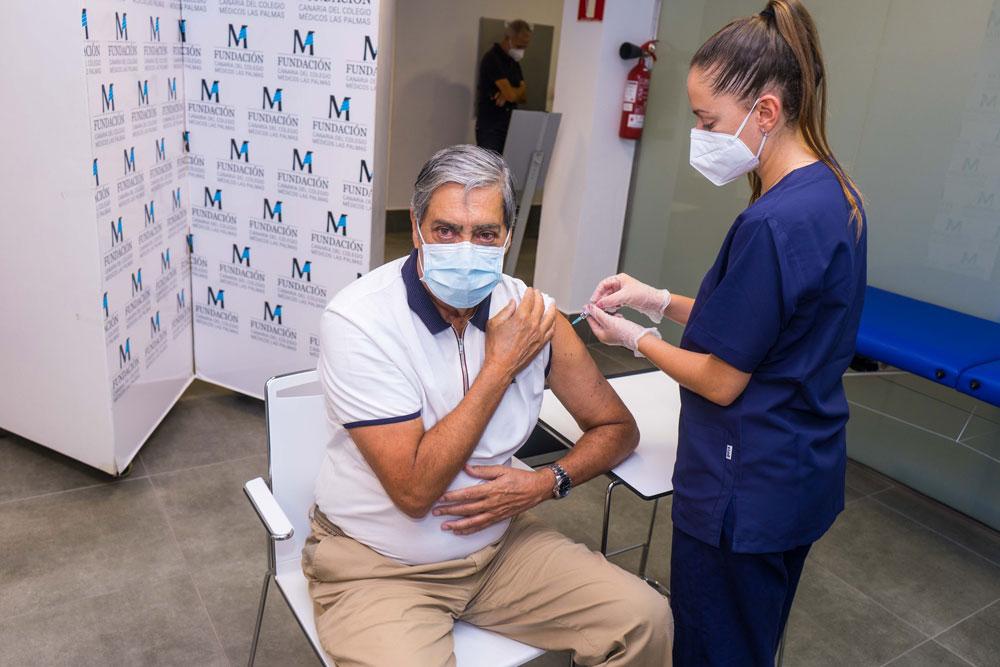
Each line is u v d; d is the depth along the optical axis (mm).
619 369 3875
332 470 1425
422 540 1366
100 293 2225
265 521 1379
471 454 1362
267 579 1583
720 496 1353
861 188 2982
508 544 1496
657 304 1699
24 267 2312
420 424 1312
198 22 2607
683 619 1469
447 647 1315
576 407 1582
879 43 2832
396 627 1281
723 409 1349
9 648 1851
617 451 1588
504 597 1440
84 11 1972
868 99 2900
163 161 2604
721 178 1356
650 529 2178
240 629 1984
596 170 3887
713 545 1366
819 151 1286
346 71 2445
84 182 2113
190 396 3135
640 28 3730
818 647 2123
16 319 2410
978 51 2559
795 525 1355
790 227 1213
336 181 2574
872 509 2842
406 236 6270
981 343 2453
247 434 2900
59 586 2064
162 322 2734
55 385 2430
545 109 6965
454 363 1363
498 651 1419
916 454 2961
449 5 6020
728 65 1235
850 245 1253
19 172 2193
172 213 2736
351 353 1285
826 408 1349
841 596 2352
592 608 1376
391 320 1312
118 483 2529
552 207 4090
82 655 1854
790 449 1315
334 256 2666
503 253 1310
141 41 2346
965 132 2635
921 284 2857
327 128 2531
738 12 3357
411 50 5961
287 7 2459
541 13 6566
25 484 2480
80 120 2053
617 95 3811
